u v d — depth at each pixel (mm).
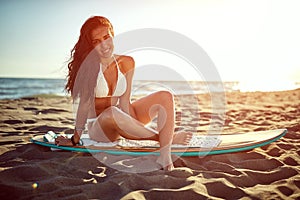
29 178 2170
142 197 1885
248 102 8305
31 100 8062
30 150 2777
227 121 4957
